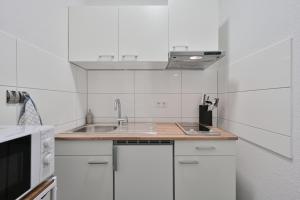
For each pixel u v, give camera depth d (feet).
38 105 3.96
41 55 4.08
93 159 4.61
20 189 2.23
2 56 2.98
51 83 4.50
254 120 4.32
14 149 2.19
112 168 4.62
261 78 4.03
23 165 2.28
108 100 6.79
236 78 5.24
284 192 3.37
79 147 4.60
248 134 4.59
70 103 5.55
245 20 4.72
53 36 4.60
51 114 4.49
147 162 4.63
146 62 5.63
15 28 3.28
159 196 4.63
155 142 4.64
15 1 3.27
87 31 5.43
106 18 5.43
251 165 4.51
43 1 4.16
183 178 4.59
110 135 4.67
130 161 4.63
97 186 4.62
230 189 4.57
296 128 3.07
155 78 6.78
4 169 2.09
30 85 3.68
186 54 4.92
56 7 4.76
